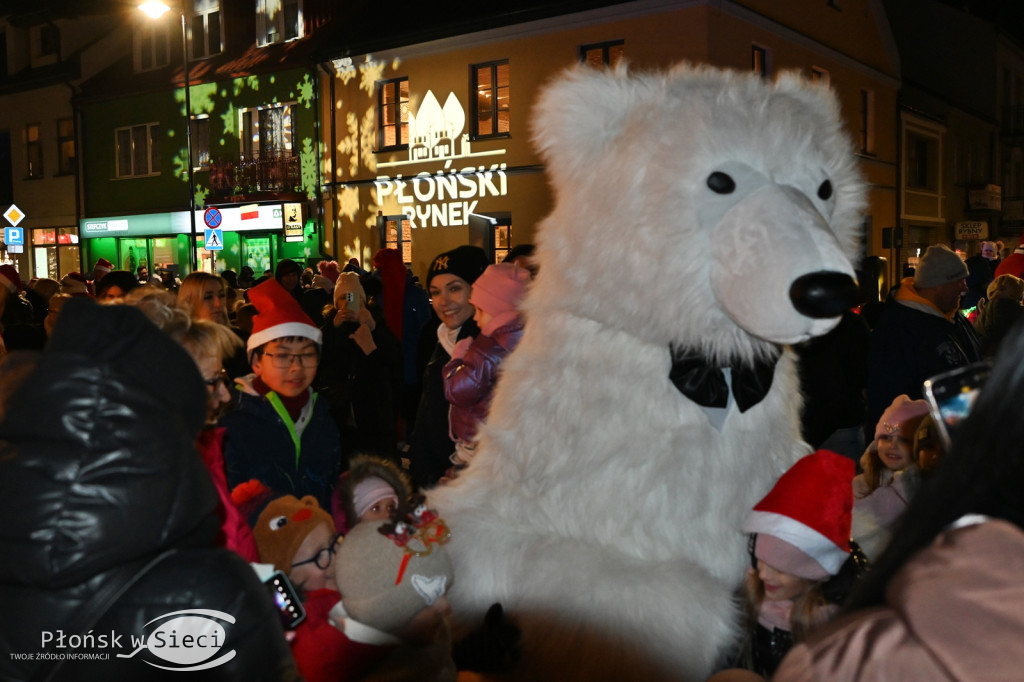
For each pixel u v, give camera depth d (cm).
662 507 204
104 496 121
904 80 2252
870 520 292
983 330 604
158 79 2247
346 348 559
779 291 182
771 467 214
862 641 86
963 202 2697
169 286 1518
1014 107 3111
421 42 1775
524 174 1689
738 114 207
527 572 209
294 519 228
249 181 2045
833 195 220
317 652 201
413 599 197
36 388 124
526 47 1653
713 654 197
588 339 217
